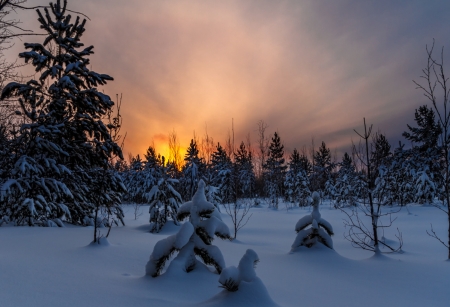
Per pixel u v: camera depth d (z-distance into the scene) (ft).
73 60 39.58
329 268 21.99
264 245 35.19
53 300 9.52
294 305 12.89
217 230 16.19
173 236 15.15
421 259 26.50
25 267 12.91
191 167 86.12
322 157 171.42
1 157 35.60
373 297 15.79
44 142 34.60
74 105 38.86
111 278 13.58
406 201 92.43
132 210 97.76
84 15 14.89
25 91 34.94
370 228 52.85
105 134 37.99
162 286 13.07
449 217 26.76
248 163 139.74
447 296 16.62
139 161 166.40
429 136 89.45
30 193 33.32
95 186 38.24
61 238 23.91
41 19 37.65
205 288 13.32
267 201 143.33
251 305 10.82
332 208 100.37
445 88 27.78
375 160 30.73
